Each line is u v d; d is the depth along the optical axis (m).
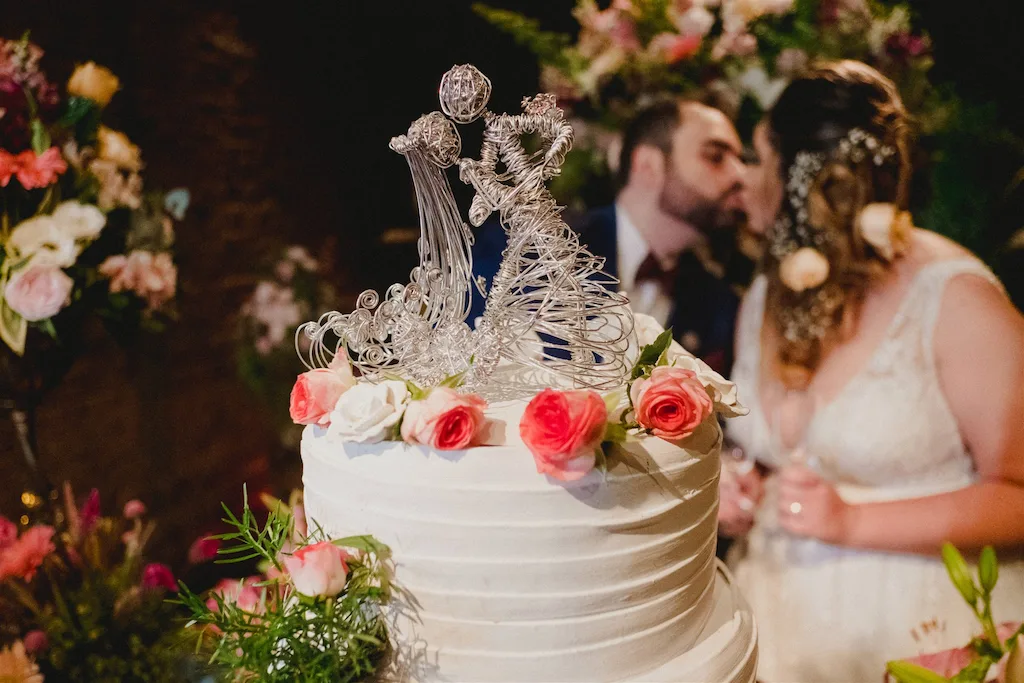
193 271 3.09
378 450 1.04
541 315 1.18
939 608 1.90
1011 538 1.84
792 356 2.06
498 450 0.99
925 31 1.88
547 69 2.20
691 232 2.21
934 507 1.88
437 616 1.00
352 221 3.89
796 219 2.02
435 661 1.01
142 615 1.72
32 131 1.55
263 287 3.14
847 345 1.98
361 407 1.04
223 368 3.22
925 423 1.90
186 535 2.93
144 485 2.84
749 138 2.11
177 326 3.00
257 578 1.32
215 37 3.17
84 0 2.63
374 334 1.23
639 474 0.99
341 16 3.55
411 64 3.56
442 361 1.23
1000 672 1.25
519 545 0.96
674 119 2.13
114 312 1.67
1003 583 1.88
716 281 2.23
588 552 0.97
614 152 2.26
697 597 1.10
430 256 1.27
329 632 0.99
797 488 2.04
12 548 1.59
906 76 1.89
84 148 1.63
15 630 1.63
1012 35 1.81
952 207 1.92
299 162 3.62
